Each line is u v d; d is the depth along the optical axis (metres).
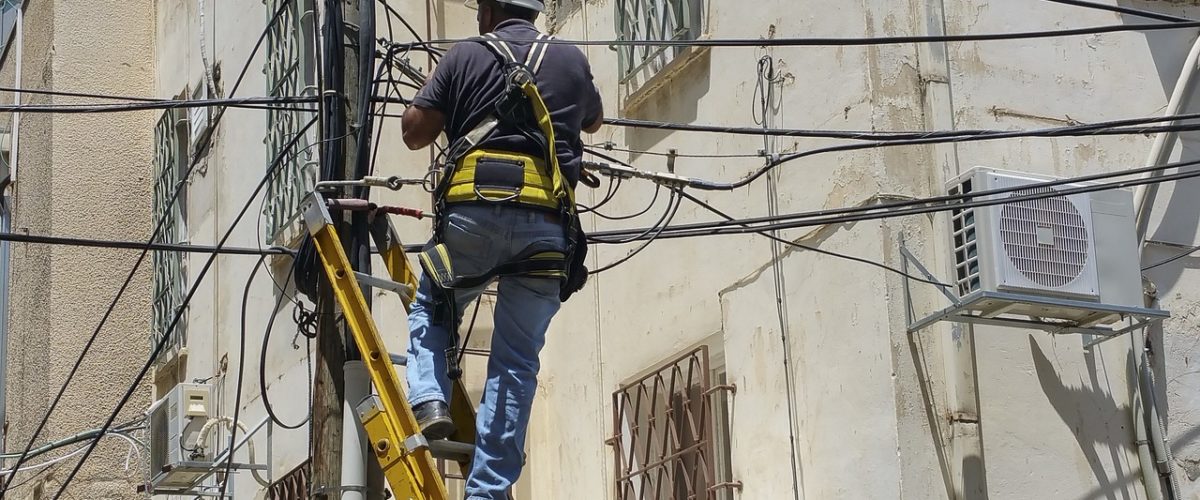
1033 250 11.16
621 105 15.39
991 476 11.28
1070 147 12.48
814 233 12.32
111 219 24.38
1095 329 11.62
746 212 13.27
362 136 10.27
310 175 17.92
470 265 8.33
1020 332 11.75
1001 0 12.56
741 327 13.05
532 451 15.94
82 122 24.62
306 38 18.45
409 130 8.55
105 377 23.72
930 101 12.09
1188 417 12.32
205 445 17.86
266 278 19.73
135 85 25.34
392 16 17.41
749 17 13.56
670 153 12.26
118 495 23.33
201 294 22.39
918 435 11.22
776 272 12.72
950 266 11.45
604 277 15.36
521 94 8.31
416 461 8.46
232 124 21.69
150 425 18.84
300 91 18.34
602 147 12.21
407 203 16.66
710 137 13.92
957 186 11.52
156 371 23.64
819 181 12.38
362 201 9.76
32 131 25.89
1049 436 11.58
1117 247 11.50
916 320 11.53
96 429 21.09
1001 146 12.20
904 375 11.34
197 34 23.59
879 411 11.36
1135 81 12.95
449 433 8.57
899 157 11.91
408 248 10.63
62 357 23.55
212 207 22.28
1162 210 12.77
